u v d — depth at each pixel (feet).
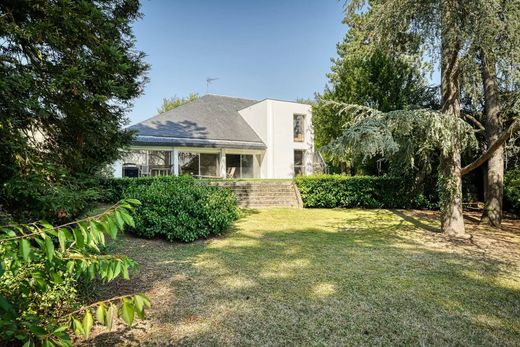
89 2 13.12
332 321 10.79
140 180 34.58
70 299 9.67
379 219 32.99
